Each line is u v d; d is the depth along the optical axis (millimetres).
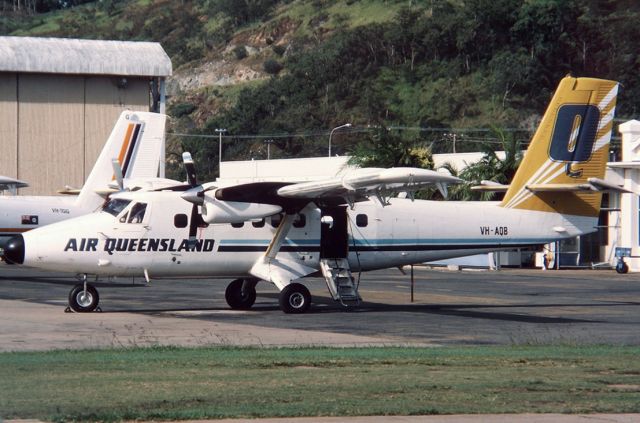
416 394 28938
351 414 25781
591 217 66188
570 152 64625
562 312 62188
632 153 121062
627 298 74438
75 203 90438
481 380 31719
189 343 44000
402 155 134375
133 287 82375
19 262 56625
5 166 147250
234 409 26219
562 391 29672
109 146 90375
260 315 58594
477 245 64875
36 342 43781
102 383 30469
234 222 57625
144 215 58594
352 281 62594
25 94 147875
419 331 50406
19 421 24375
